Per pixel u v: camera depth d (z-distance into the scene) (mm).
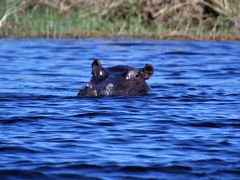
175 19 85625
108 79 44000
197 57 66750
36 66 60844
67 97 43594
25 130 34031
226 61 63875
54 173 26875
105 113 38250
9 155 29328
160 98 43406
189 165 28000
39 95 44875
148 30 85375
